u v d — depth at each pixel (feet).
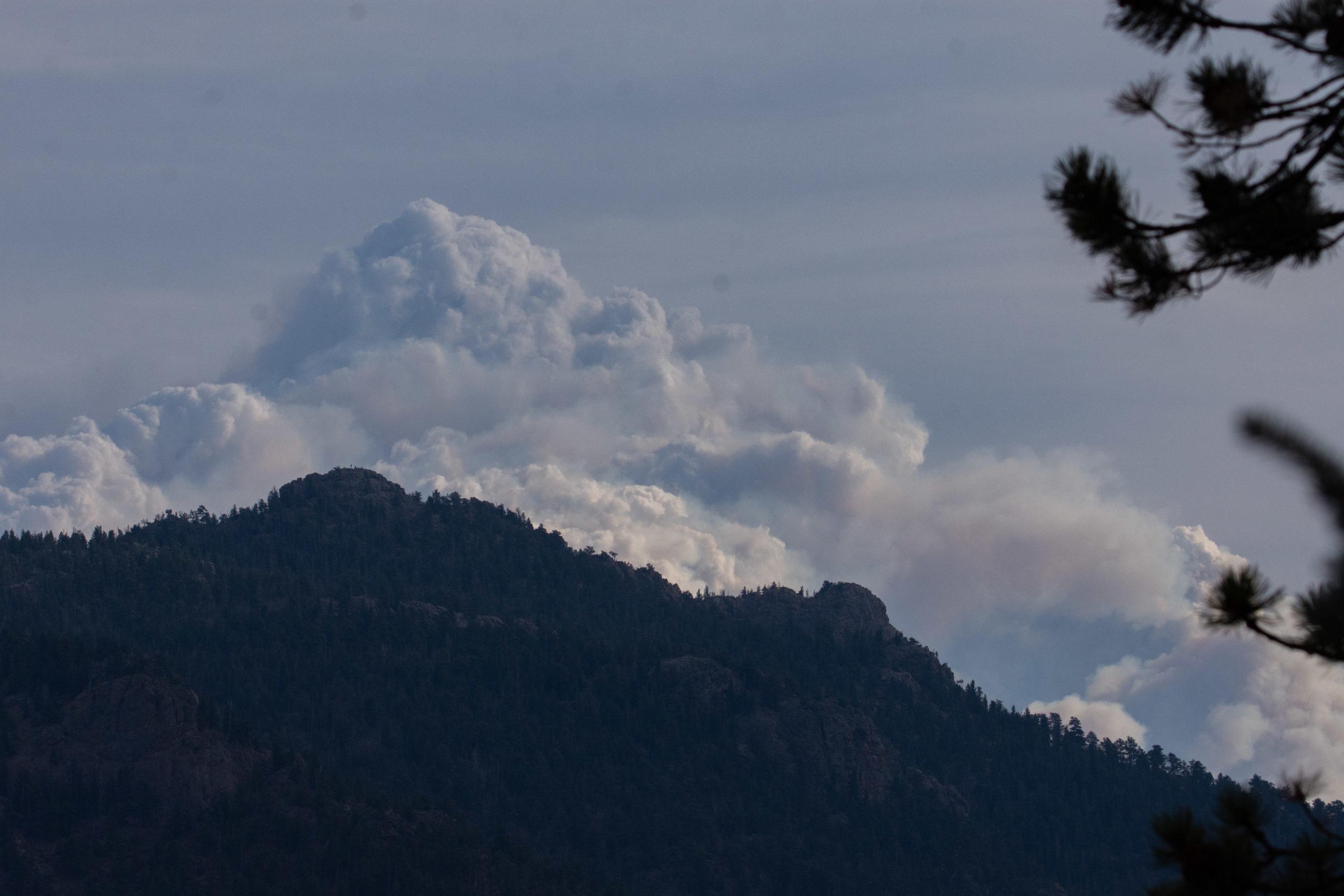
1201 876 200.54
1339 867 198.70
